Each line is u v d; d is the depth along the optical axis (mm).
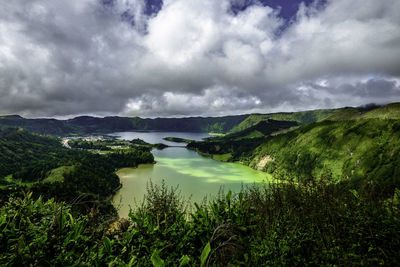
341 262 3031
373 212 3734
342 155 123062
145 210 4723
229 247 3781
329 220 3902
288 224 3881
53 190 53125
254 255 3479
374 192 4215
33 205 3547
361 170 106000
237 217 4582
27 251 2904
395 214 3463
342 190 4680
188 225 4434
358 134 130125
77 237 3318
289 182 5270
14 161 151125
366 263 2883
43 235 3068
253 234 4238
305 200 4590
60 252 3113
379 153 108625
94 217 3924
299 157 140750
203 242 4137
